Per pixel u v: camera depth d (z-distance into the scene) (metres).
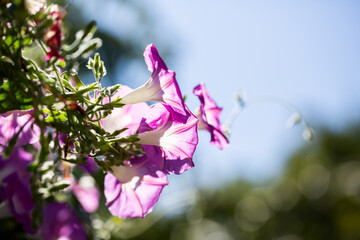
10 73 0.59
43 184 0.69
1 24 0.59
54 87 0.60
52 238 0.79
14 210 0.73
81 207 0.85
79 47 0.65
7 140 0.65
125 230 0.92
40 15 0.59
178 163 0.67
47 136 0.61
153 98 0.66
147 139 0.66
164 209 1.00
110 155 0.64
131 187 0.68
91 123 0.62
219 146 0.72
